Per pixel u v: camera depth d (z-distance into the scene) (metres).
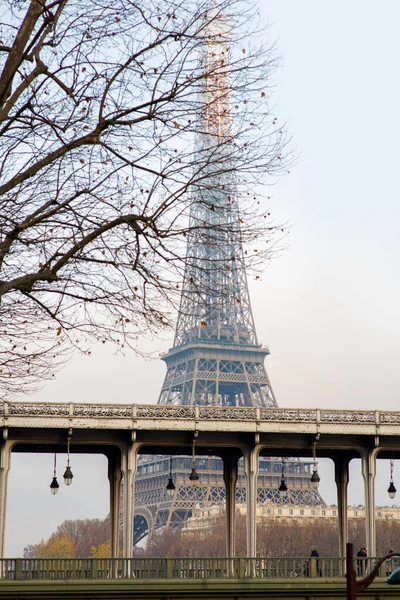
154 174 43.91
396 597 83.81
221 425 94.56
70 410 90.81
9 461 90.25
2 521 88.44
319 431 96.69
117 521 101.00
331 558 85.31
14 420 89.25
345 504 105.94
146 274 44.28
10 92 41.81
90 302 44.44
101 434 93.19
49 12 41.66
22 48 41.06
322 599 82.44
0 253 41.72
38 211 43.62
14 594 75.69
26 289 42.91
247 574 83.25
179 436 95.44
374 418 98.62
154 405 93.25
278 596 81.56
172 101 43.47
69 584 77.00
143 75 43.44
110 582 78.12
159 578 80.06
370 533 98.00
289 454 105.81
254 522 95.44
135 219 43.53
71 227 44.03
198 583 79.88
